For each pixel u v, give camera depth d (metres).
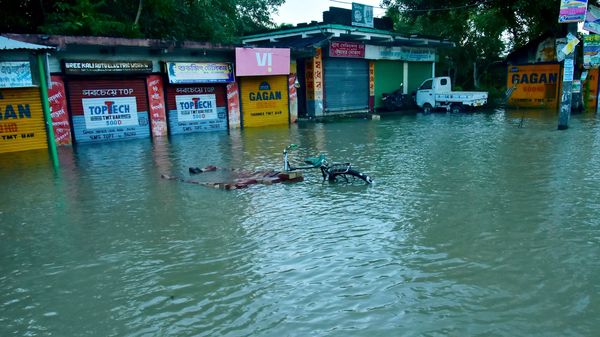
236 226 6.40
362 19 25.38
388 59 27.89
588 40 21.50
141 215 7.05
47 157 13.15
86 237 6.12
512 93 30.22
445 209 6.90
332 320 3.86
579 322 3.71
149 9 21.59
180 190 8.61
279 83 22.05
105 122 16.77
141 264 5.17
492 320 3.78
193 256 5.35
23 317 4.11
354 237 5.82
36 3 18.47
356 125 20.44
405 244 5.52
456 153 11.91
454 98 25.30
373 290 4.36
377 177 9.30
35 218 7.06
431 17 28.88
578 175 8.91
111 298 4.39
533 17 27.94
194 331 3.78
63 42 14.78
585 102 25.61
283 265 5.01
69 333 3.82
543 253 5.11
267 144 14.90
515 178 8.80
